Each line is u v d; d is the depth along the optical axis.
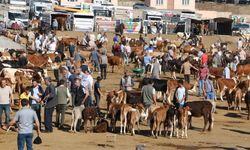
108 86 40.69
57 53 46.97
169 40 68.19
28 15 74.62
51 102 26.67
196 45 64.81
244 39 79.44
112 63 48.28
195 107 29.27
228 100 36.19
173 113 26.98
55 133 26.66
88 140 25.62
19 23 69.88
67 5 83.50
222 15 110.19
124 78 33.84
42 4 79.25
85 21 74.44
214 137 28.20
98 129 27.27
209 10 117.69
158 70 39.31
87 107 27.28
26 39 58.28
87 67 34.56
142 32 77.25
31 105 25.94
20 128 19.27
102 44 57.94
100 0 86.88
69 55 52.97
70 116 30.47
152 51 52.38
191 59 46.59
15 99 32.84
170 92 34.81
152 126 26.92
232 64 48.22
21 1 76.00
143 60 46.22
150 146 25.09
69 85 31.14
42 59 43.53
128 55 52.47
